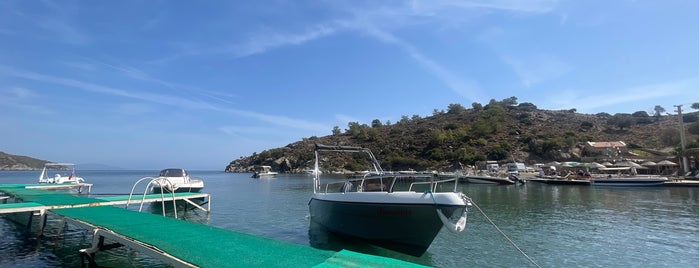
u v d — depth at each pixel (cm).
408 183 1222
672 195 3288
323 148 1520
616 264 1087
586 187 4553
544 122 11306
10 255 1105
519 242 1355
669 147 8531
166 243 837
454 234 1485
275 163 12912
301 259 703
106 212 1348
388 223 1071
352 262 680
